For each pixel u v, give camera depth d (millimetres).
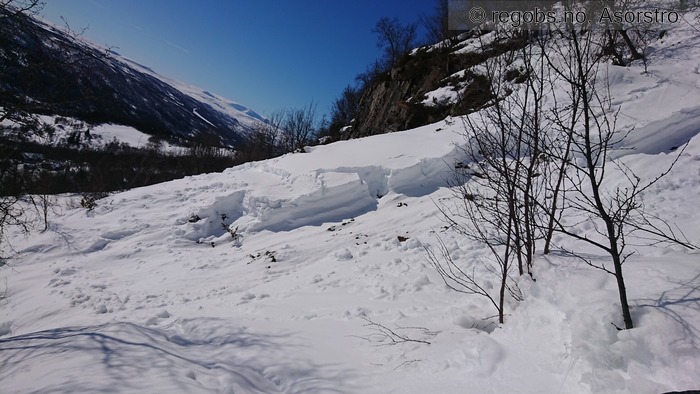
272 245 10305
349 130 29281
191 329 4793
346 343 4289
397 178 11516
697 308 2697
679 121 9617
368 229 9922
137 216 12359
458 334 4000
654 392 2316
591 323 2902
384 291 6199
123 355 3432
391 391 3182
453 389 3043
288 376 3508
